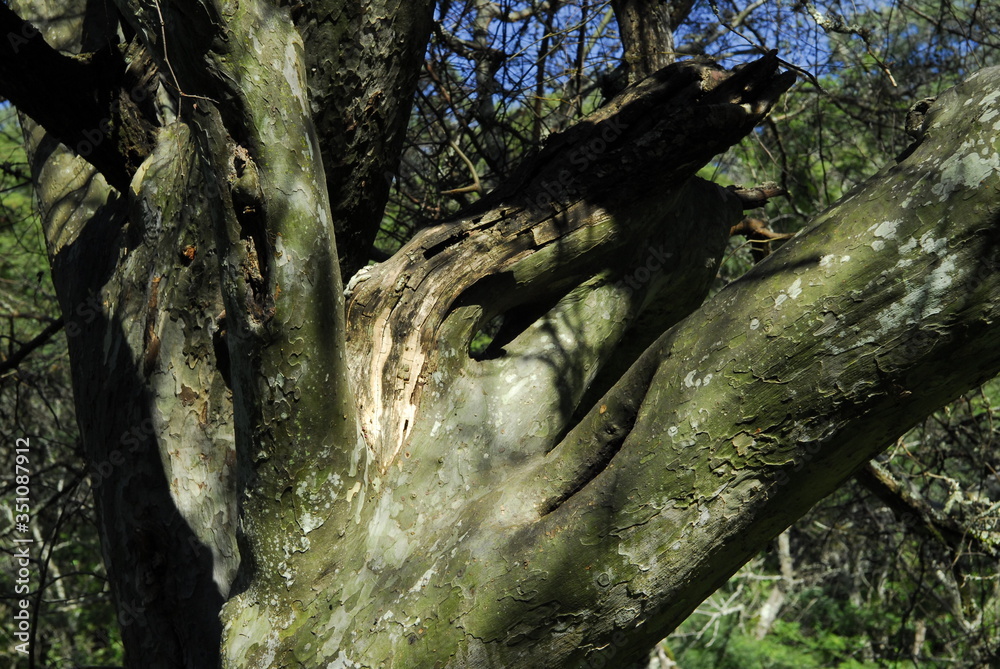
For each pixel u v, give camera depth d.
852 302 1.71
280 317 1.89
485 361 2.53
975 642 6.14
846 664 10.12
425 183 5.05
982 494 5.56
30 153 3.80
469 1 4.52
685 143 2.52
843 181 6.62
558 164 2.58
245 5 1.84
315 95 2.43
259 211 1.89
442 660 1.91
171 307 2.71
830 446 1.76
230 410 2.66
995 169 1.62
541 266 2.52
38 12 3.82
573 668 1.93
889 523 6.87
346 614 2.01
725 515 1.82
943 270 1.64
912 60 5.52
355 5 2.36
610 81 3.30
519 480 2.13
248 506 2.04
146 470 2.64
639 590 1.85
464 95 4.62
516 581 1.90
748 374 1.78
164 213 2.77
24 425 6.42
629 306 2.72
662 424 1.86
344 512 2.05
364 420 2.22
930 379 1.69
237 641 2.04
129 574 2.59
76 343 3.04
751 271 1.93
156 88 3.07
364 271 2.41
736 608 10.23
